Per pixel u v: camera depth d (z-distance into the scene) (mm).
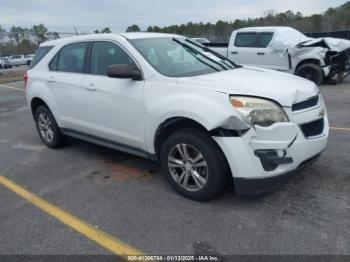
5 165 5367
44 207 3957
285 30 12078
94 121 4871
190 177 3891
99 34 4922
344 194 3852
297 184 4117
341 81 12484
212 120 3404
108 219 3635
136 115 4211
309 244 3055
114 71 4027
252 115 3344
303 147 3494
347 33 23016
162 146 4031
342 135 5871
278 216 3496
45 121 6004
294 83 3859
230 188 4082
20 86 16453
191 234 3295
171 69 4199
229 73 4254
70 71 5254
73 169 5039
